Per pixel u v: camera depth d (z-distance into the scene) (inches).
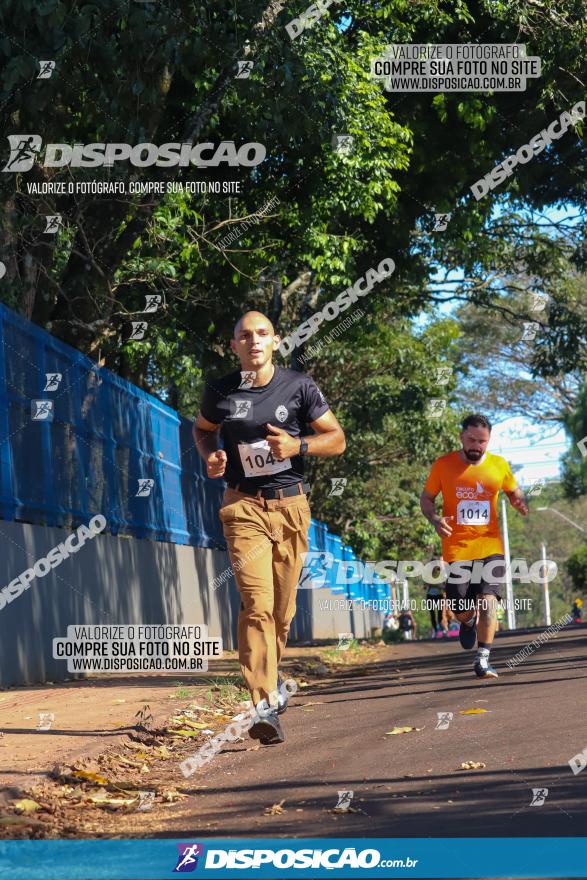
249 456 292.4
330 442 293.0
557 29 840.9
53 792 243.6
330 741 320.8
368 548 1962.4
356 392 1563.7
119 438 652.7
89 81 577.3
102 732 327.9
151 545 693.9
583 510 4448.8
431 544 2124.8
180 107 784.9
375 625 2529.5
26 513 490.6
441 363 1596.9
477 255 1097.4
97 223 706.2
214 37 626.8
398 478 2048.5
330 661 779.4
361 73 755.4
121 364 924.6
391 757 281.0
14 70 524.7
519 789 227.9
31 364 506.9
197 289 858.8
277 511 294.4
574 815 203.5
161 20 570.6
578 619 2485.2
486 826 198.2
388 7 810.2
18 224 628.1
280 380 295.4
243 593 291.4
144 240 785.6
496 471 471.8
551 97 864.3
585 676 470.9
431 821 204.2
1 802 228.1
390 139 794.8
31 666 478.9
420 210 941.8
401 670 640.4
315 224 836.0
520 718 342.3
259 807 227.1
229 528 295.1
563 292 1229.7
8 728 336.2
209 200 831.7
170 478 778.8
